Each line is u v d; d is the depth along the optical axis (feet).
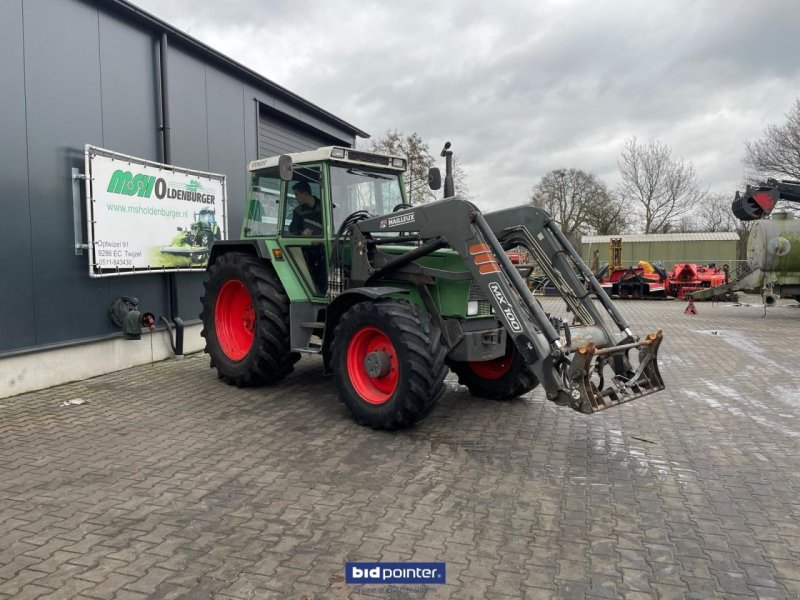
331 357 16.97
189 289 27.63
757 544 9.98
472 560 9.38
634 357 27.89
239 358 20.63
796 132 91.76
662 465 13.64
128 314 22.74
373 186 20.13
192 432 15.66
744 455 14.34
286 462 13.52
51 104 20.58
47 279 20.44
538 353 13.60
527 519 10.82
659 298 70.74
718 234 106.42
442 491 12.01
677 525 10.66
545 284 20.13
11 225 19.16
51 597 8.25
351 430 15.89
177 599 8.25
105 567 9.05
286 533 10.18
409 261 16.79
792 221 47.37
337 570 9.05
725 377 23.38
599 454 14.30
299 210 19.53
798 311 52.29
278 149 36.99
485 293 14.61
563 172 149.48
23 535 10.04
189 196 27.09
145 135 25.07
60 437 15.21
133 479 12.48
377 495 11.78
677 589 8.63
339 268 18.43
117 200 23.00
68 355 21.25
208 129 29.04
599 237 110.42
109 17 23.09
